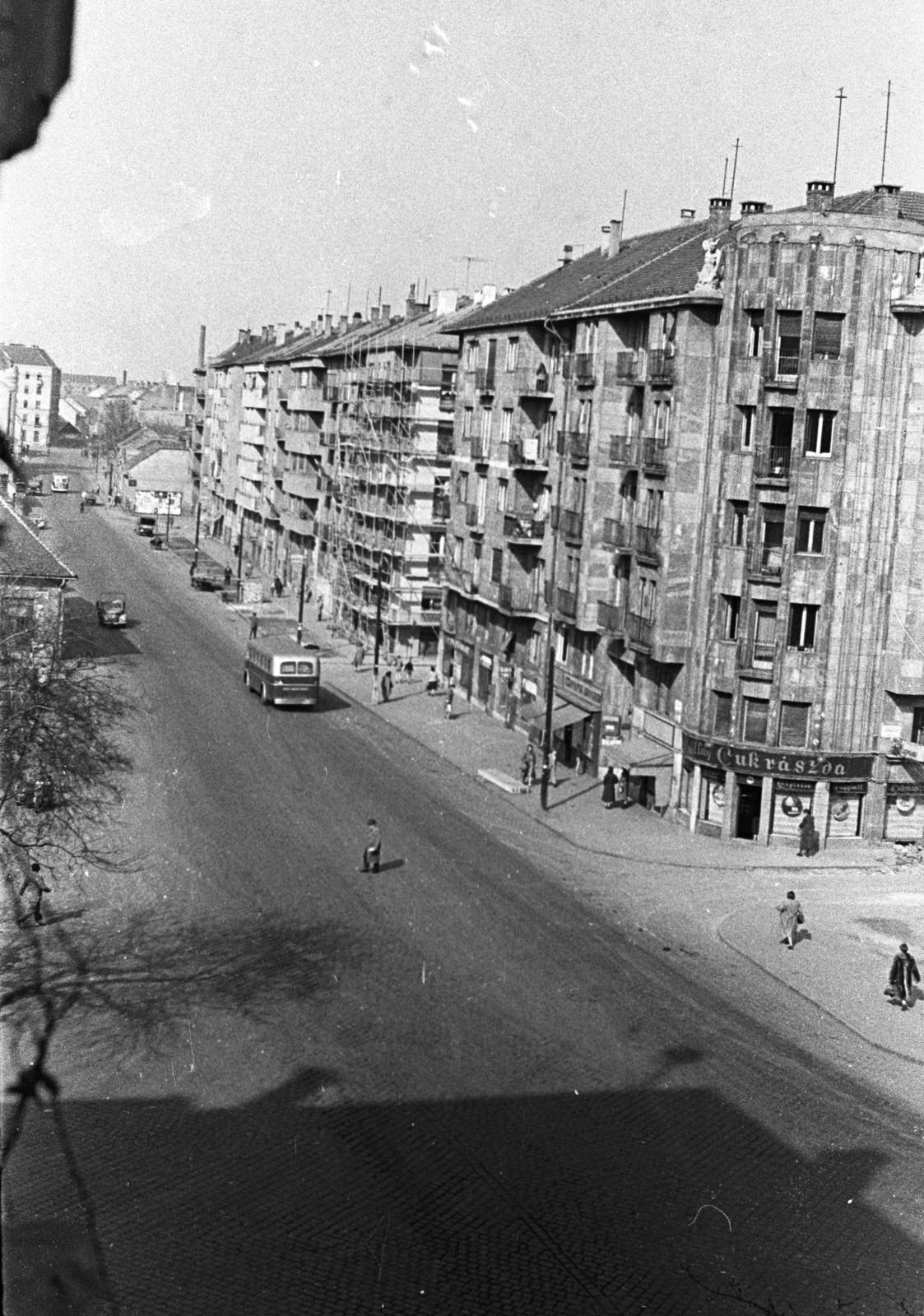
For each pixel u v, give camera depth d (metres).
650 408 47.53
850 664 42.72
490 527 62.50
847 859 42.03
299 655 61.09
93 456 153.38
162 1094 21.34
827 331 41.91
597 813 46.19
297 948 29.67
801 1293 16.69
